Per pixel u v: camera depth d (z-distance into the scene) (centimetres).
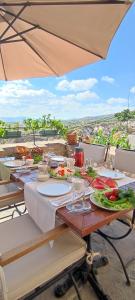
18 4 121
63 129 505
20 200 181
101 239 206
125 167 232
